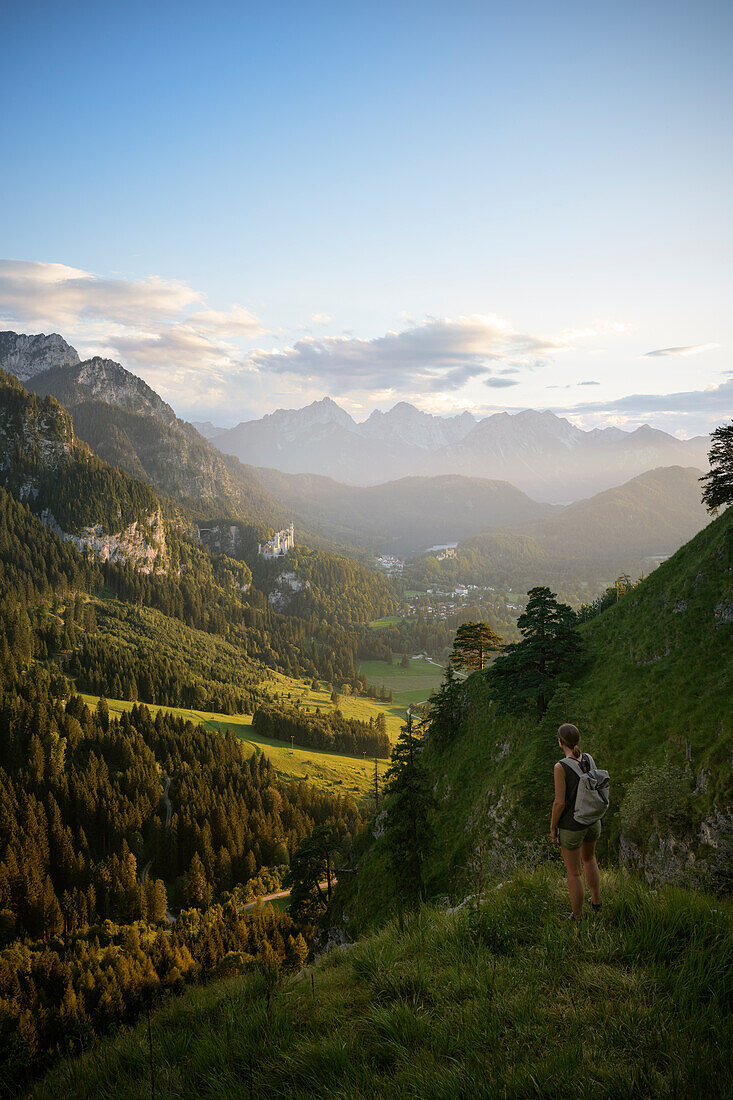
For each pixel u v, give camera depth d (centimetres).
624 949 562
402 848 4025
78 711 15875
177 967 6094
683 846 2798
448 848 4681
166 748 15312
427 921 800
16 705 14675
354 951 793
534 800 3625
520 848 3391
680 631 4288
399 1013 527
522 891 775
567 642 4959
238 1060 543
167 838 11575
